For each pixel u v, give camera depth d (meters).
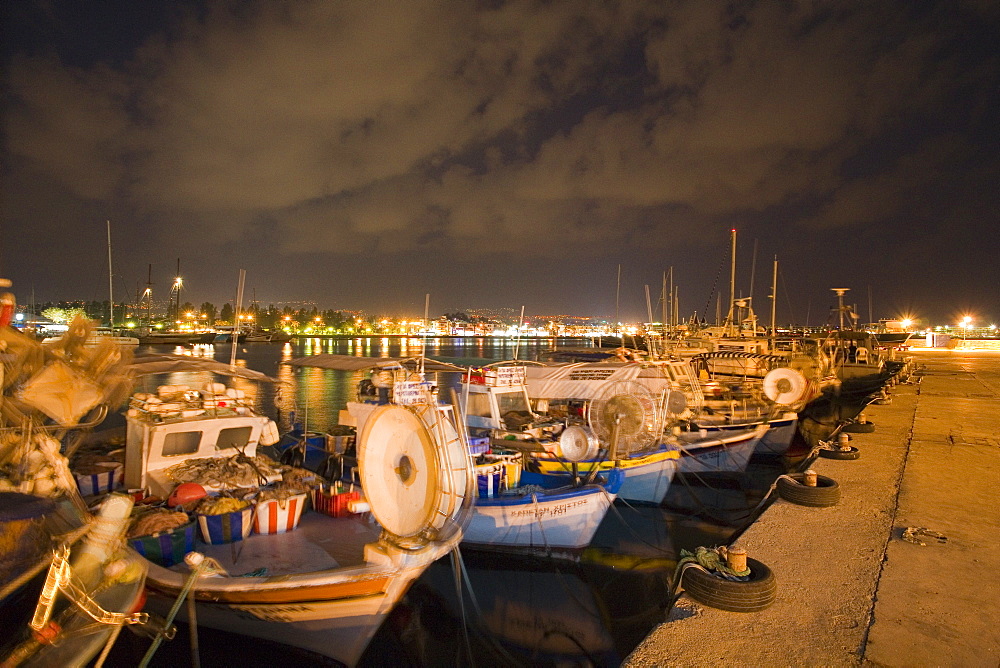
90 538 4.53
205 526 7.58
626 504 12.83
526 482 12.07
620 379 14.09
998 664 4.16
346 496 8.73
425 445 6.40
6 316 5.33
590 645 8.80
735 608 4.99
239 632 7.41
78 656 4.03
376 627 7.07
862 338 32.78
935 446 12.27
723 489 16.16
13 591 3.79
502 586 10.43
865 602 5.16
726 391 21.12
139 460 8.88
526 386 14.21
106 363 5.69
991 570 5.82
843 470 10.17
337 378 56.47
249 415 9.79
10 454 4.75
